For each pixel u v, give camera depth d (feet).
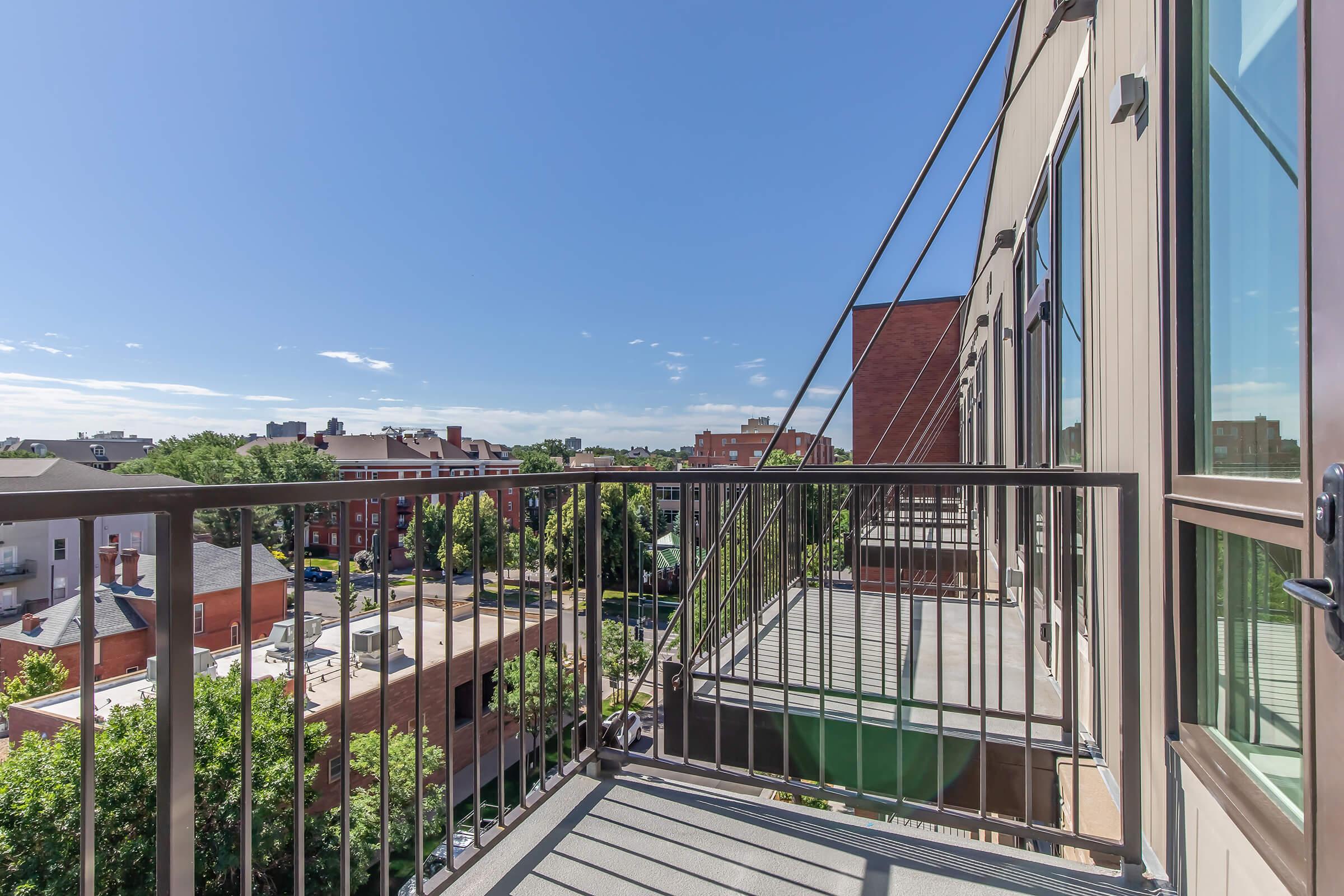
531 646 41.04
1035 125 11.78
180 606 3.04
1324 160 2.79
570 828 5.69
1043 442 11.16
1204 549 4.88
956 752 7.67
